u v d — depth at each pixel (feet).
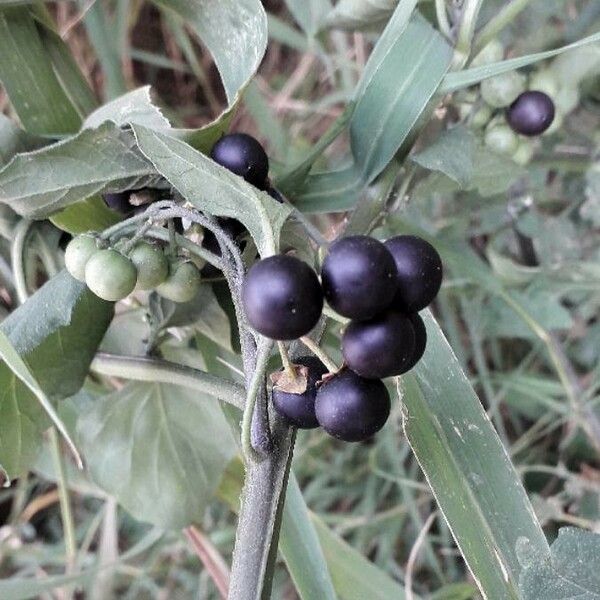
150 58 1.02
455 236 0.90
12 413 0.55
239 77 0.55
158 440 0.65
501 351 1.02
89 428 0.65
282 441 0.47
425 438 0.55
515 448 0.91
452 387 0.56
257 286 0.37
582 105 0.91
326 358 0.43
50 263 0.60
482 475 0.54
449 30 0.60
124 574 0.97
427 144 0.65
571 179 0.97
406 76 0.60
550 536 0.84
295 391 0.45
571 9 0.91
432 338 0.57
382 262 0.38
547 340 0.86
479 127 0.67
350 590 0.72
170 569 0.96
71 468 0.85
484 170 0.68
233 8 0.53
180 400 0.65
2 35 0.62
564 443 0.91
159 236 0.48
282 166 0.68
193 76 1.10
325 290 0.38
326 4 0.84
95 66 0.99
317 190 0.63
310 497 0.96
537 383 0.91
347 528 0.95
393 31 0.61
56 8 0.87
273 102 1.07
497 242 0.94
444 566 0.93
